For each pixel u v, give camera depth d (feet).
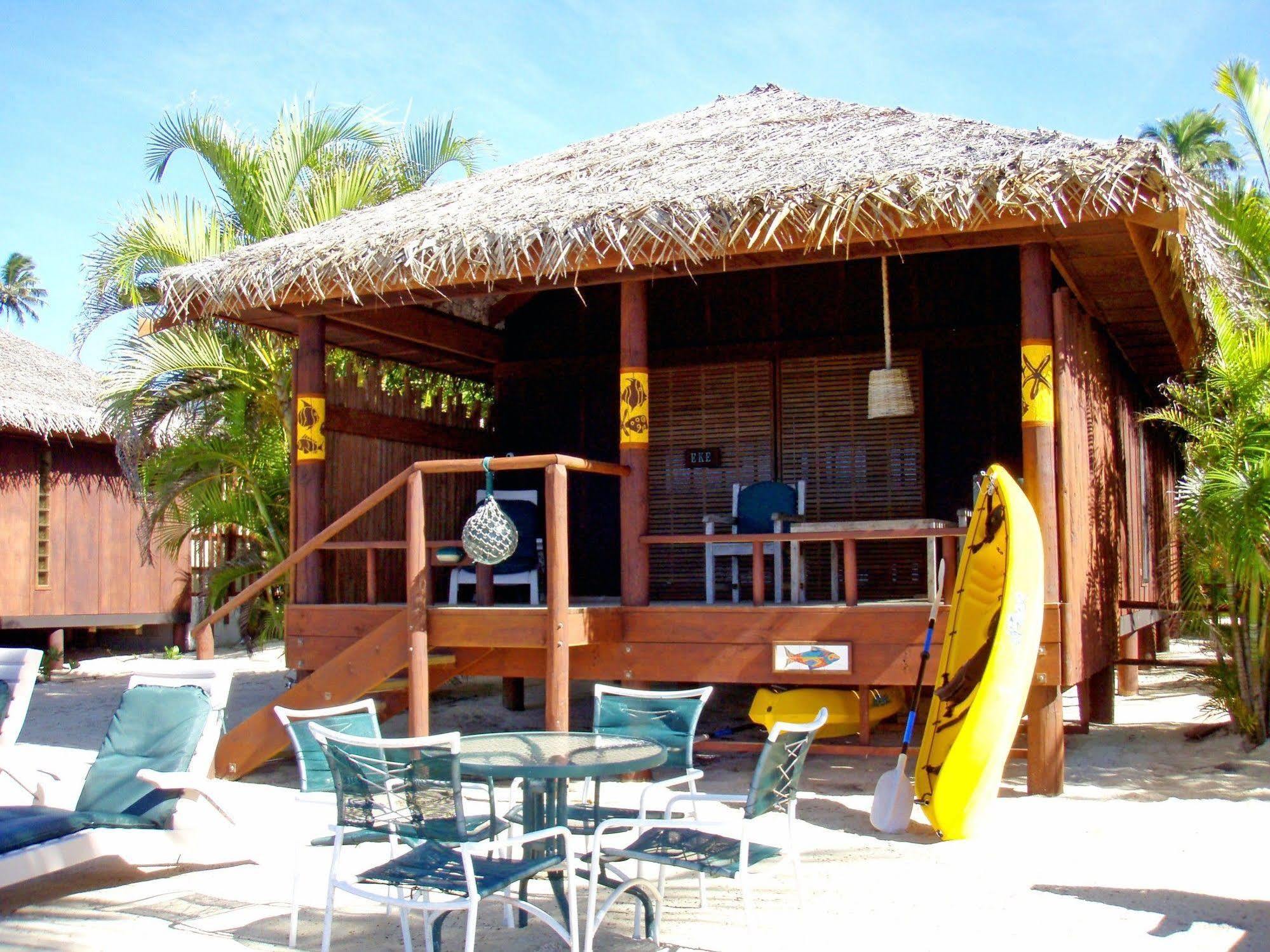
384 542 27.22
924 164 21.91
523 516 30.96
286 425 41.01
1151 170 19.89
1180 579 31.83
